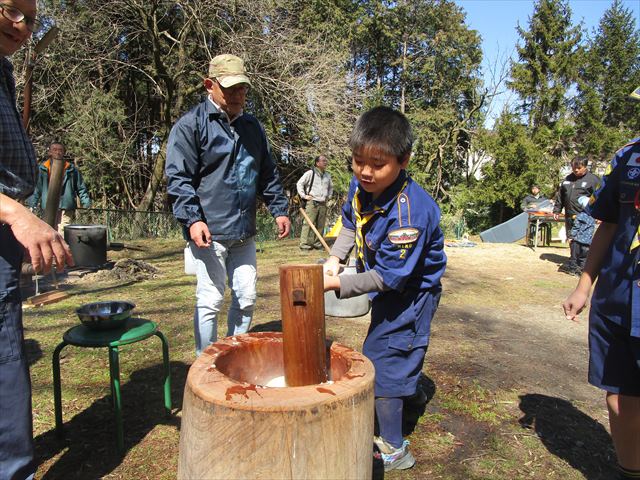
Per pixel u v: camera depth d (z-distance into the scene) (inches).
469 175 892.0
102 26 536.4
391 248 77.3
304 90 528.7
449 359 144.3
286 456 45.9
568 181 320.5
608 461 93.7
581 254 303.3
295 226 494.6
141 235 475.8
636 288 67.9
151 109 711.1
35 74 509.0
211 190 111.6
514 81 1000.9
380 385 87.9
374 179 75.7
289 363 55.7
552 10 1009.5
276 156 616.4
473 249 423.2
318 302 55.4
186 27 529.7
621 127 1152.8
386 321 87.1
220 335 157.5
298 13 722.8
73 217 321.4
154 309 196.1
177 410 108.7
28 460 69.2
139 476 85.4
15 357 67.1
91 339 91.3
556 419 109.5
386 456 88.7
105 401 112.8
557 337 173.2
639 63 1256.8
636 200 69.5
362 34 920.9
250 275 120.7
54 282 236.2
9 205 57.7
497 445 98.0
